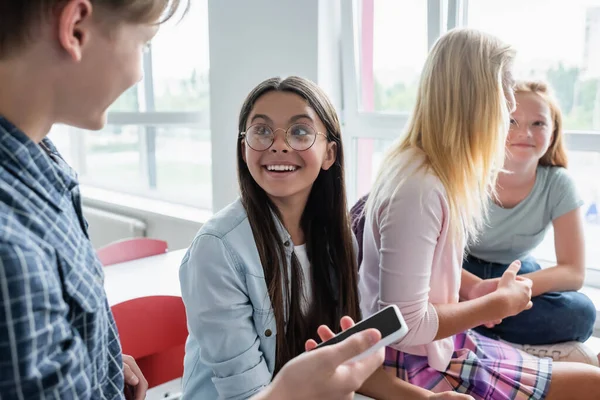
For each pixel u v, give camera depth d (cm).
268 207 107
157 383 139
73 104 50
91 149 328
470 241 157
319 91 108
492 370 116
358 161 219
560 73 177
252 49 211
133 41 51
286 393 57
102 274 59
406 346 111
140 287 158
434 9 187
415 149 115
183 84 270
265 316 102
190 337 110
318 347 67
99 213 290
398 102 204
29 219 46
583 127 177
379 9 201
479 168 115
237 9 213
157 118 263
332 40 201
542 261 190
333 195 114
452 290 117
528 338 146
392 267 106
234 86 220
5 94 47
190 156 275
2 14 44
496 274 156
